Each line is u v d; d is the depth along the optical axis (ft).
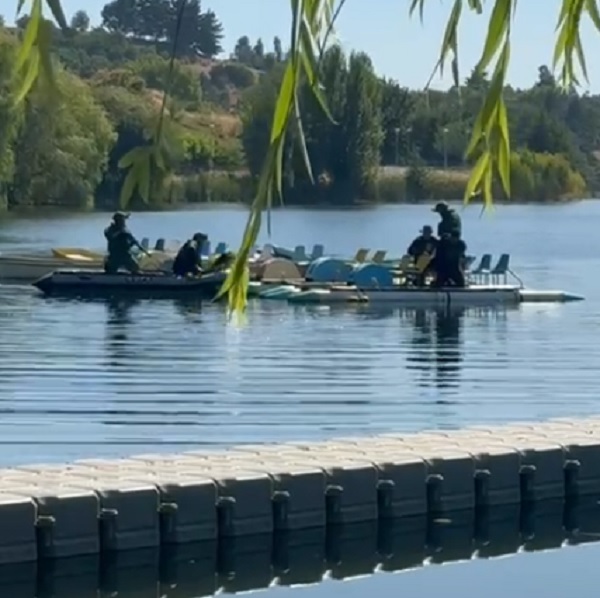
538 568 55.77
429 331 120.57
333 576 54.85
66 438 68.08
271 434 70.18
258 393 83.87
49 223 241.96
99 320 124.06
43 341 108.47
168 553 53.36
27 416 74.28
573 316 134.72
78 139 204.64
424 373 94.38
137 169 14.02
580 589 51.96
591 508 63.82
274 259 151.23
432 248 146.30
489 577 54.29
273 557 55.88
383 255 158.81
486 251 241.35
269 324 123.34
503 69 14.05
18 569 50.03
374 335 116.88
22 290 150.71
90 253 169.68
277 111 13.39
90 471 55.62
